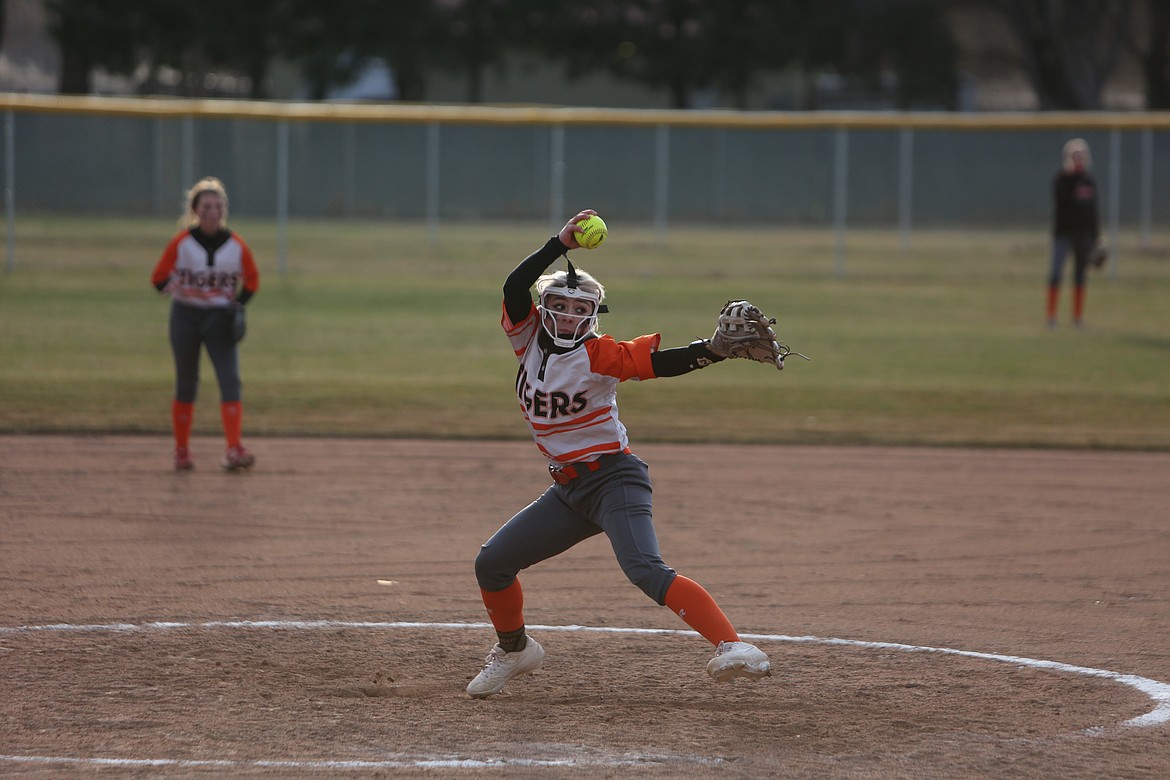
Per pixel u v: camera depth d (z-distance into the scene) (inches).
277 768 674.2
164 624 946.7
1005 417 1897.1
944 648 912.3
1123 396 2065.7
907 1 7337.6
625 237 5123.0
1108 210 5078.7
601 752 705.0
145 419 1777.8
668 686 830.5
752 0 6737.2
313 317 2866.6
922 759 697.6
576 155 5772.6
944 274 3986.2
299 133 5821.9
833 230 5551.2
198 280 1438.2
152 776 661.3
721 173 5679.1
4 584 1043.3
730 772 675.4
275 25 6368.1
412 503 1353.3
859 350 2534.5
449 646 911.0
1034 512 1355.8
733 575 1106.1
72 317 2760.8
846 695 812.6
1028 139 5526.6
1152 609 1014.4
